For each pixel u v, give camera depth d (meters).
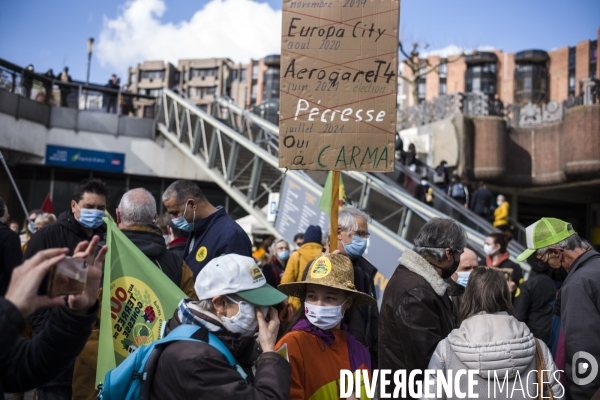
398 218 10.09
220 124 16.58
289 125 3.79
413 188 14.52
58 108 23.00
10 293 1.67
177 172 24.61
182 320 2.19
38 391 3.29
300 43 3.82
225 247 3.92
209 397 1.98
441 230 3.16
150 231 3.48
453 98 21.08
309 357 2.58
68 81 25.12
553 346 3.48
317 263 2.68
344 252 4.18
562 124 19.97
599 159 18.50
